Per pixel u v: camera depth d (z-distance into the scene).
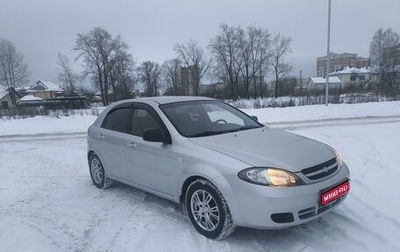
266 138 4.25
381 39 64.69
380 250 3.44
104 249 3.78
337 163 3.92
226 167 3.58
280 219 3.38
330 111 19.80
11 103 65.69
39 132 15.97
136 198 5.37
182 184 4.08
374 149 7.83
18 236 4.20
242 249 3.60
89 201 5.34
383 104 24.45
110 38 68.38
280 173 3.39
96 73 68.25
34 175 7.25
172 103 4.92
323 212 3.58
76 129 16.41
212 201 3.77
